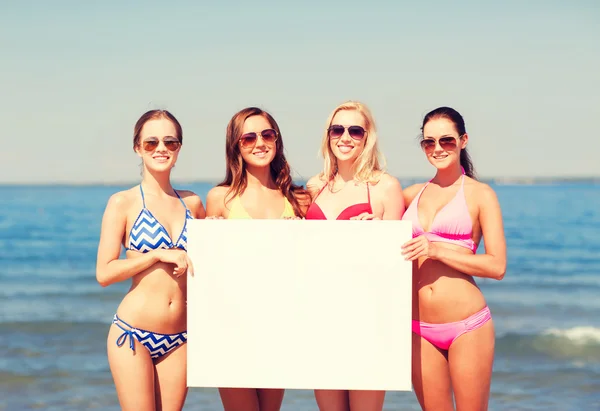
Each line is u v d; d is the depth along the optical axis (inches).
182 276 170.6
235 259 165.3
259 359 165.5
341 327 164.1
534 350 499.8
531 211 1739.7
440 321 168.6
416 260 174.2
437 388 173.2
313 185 191.2
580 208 1812.3
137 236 168.1
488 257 164.4
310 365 164.9
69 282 841.5
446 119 170.1
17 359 464.1
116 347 166.1
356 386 164.1
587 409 357.1
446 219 169.0
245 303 165.3
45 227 1526.8
